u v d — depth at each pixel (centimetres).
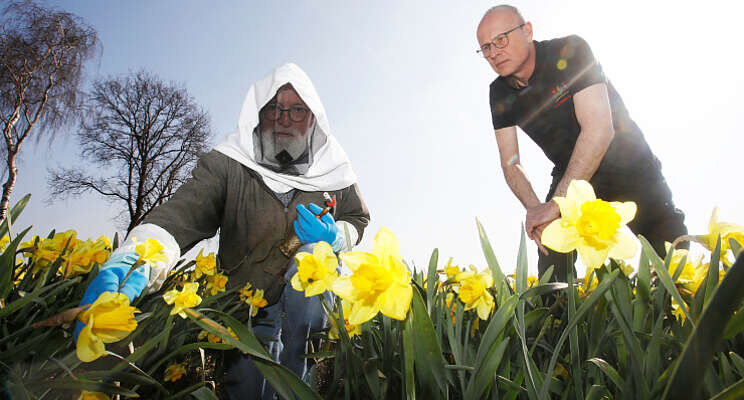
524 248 80
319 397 66
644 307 72
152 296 145
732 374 66
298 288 70
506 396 70
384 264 58
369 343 93
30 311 117
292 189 201
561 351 96
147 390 103
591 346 75
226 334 65
